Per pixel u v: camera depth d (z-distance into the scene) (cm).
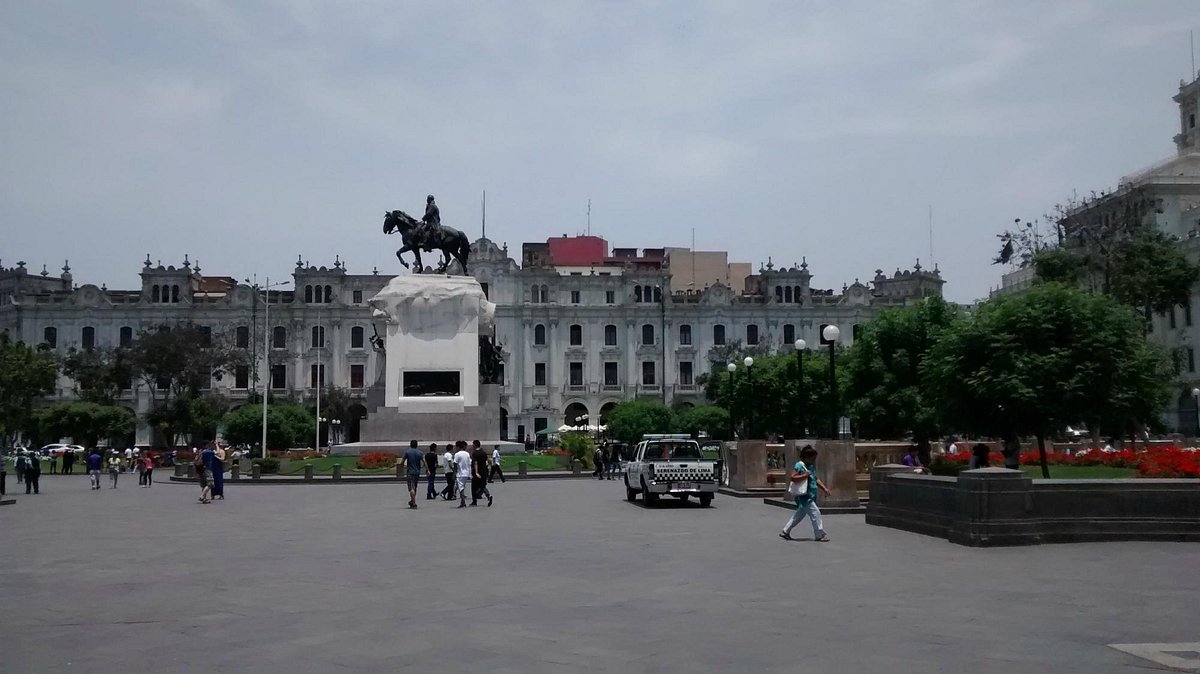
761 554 1903
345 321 12144
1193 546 1945
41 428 8712
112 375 10169
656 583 1530
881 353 5281
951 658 1012
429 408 5291
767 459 3997
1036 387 3675
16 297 11944
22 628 1190
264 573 1662
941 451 4919
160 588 1502
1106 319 3791
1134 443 4709
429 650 1059
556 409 12206
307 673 960
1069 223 7038
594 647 1069
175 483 5594
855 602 1345
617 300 12469
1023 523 1998
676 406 12306
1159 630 1149
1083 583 1501
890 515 2464
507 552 1959
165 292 12038
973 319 4031
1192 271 6525
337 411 11325
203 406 9794
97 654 1048
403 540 2208
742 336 12500
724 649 1056
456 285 5422
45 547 2100
